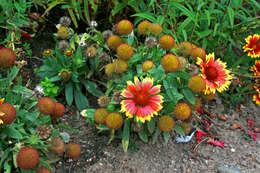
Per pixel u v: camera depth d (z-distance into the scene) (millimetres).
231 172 543
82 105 624
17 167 439
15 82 554
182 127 568
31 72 667
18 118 471
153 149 574
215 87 547
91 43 652
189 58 584
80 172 504
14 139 446
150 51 581
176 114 488
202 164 565
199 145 610
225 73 560
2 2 599
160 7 690
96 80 657
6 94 511
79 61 609
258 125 690
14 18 628
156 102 483
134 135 587
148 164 542
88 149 545
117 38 552
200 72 562
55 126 571
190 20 680
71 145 467
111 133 559
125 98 501
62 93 645
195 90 496
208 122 676
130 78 544
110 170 517
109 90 564
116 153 549
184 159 568
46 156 465
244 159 590
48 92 587
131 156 549
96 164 522
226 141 633
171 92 513
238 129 671
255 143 638
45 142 453
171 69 478
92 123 582
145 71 512
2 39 690
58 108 474
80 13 684
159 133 554
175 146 594
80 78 644
